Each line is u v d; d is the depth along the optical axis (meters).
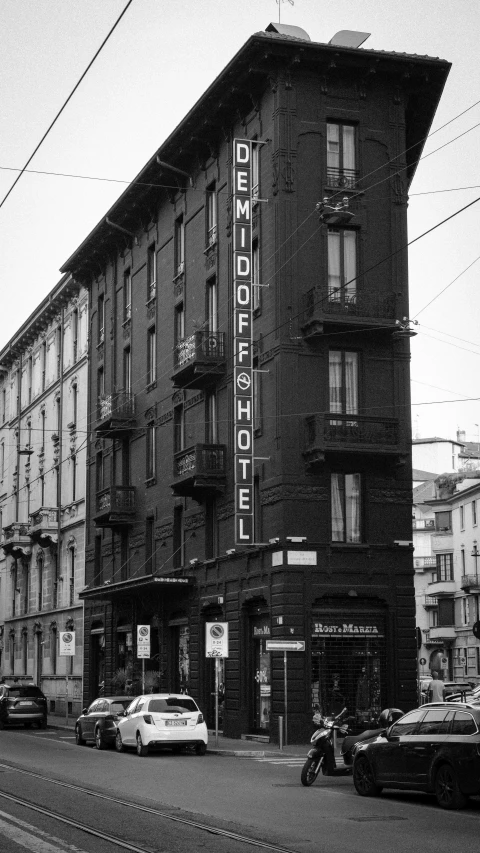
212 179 39.19
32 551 62.78
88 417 53.16
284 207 33.84
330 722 21.80
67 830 14.39
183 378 39.00
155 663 42.59
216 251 38.59
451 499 88.38
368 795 19.44
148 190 44.03
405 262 34.66
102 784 21.11
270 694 33.16
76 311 56.91
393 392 33.94
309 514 32.81
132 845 13.10
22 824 14.82
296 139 34.28
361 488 33.66
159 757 28.81
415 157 37.62
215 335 37.59
